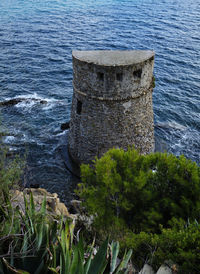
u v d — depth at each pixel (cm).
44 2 7856
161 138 2791
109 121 2008
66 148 2583
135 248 968
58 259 698
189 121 3045
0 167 774
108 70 1798
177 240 902
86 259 682
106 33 5344
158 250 924
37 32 5356
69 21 6103
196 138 2812
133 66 1823
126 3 7856
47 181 2264
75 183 2266
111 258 652
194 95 3428
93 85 1911
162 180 1168
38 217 730
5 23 5847
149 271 910
